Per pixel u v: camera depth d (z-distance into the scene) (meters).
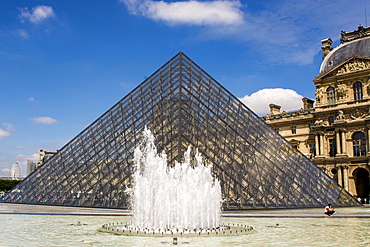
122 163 51.00
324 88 102.19
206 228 29.66
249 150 52.47
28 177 59.00
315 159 100.12
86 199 49.69
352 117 95.44
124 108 60.00
